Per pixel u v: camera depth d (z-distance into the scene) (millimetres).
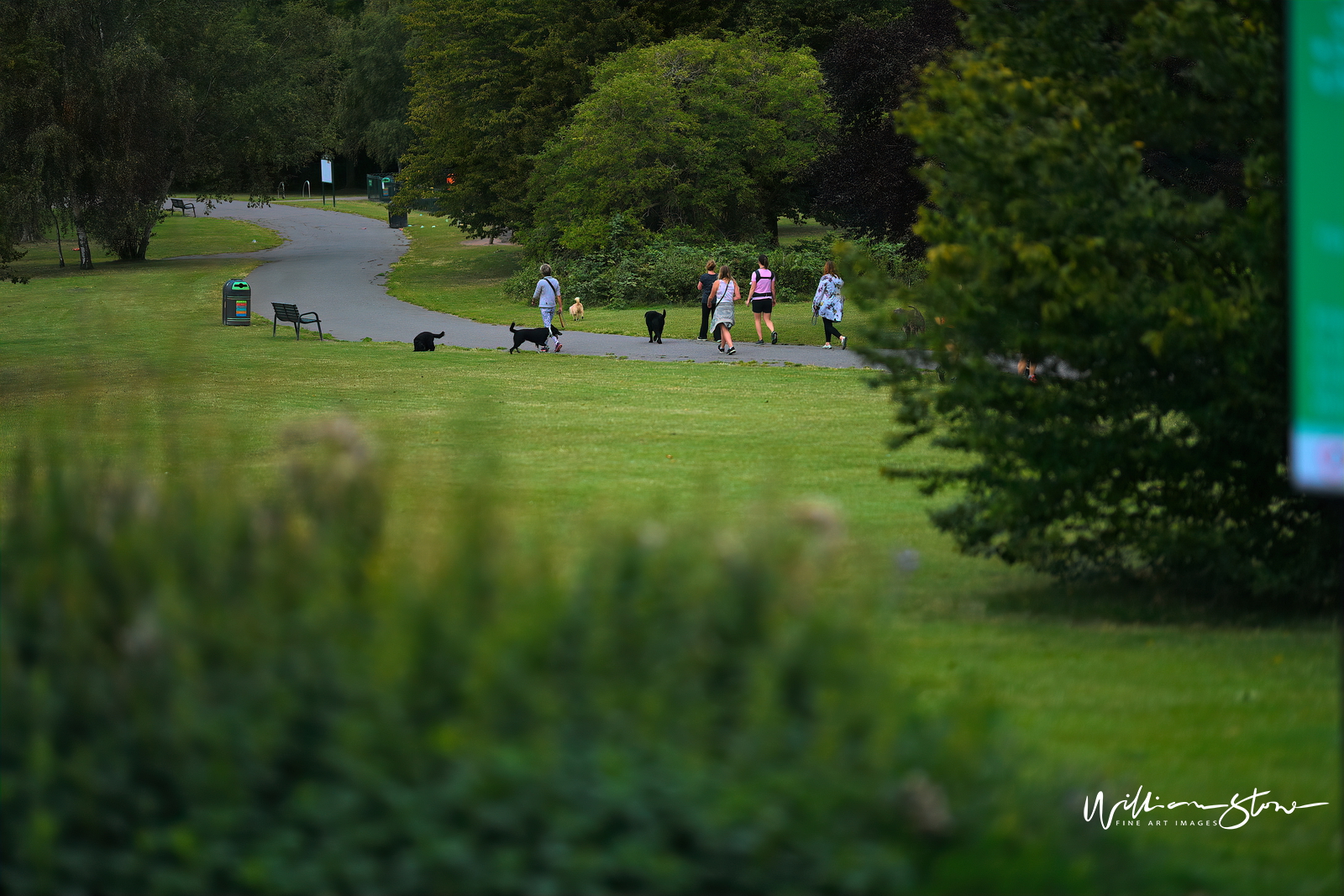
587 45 113125
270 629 8266
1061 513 21172
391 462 10828
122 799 7879
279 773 7832
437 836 7383
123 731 8008
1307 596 20875
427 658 8008
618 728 7676
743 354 66625
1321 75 9203
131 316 89375
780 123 101562
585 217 100438
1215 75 20422
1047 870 7844
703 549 8773
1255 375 20047
